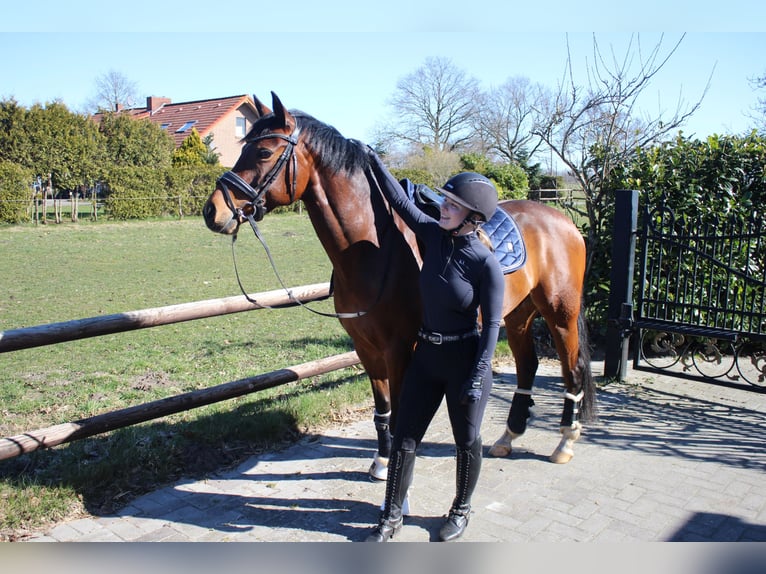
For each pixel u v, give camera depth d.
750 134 6.05
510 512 3.08
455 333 2.59
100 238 15.34
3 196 17.12
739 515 3.07
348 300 2.98
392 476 2.70
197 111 37.09
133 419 3.35
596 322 6.49
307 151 2.83
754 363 4.78
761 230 4.83
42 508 2.96
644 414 4.57
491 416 4.52
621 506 3.16
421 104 38.31
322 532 2.89
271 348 6.32
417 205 3.03
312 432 4.16
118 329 3.18
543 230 3.61
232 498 3.22
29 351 6.11
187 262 12.20
